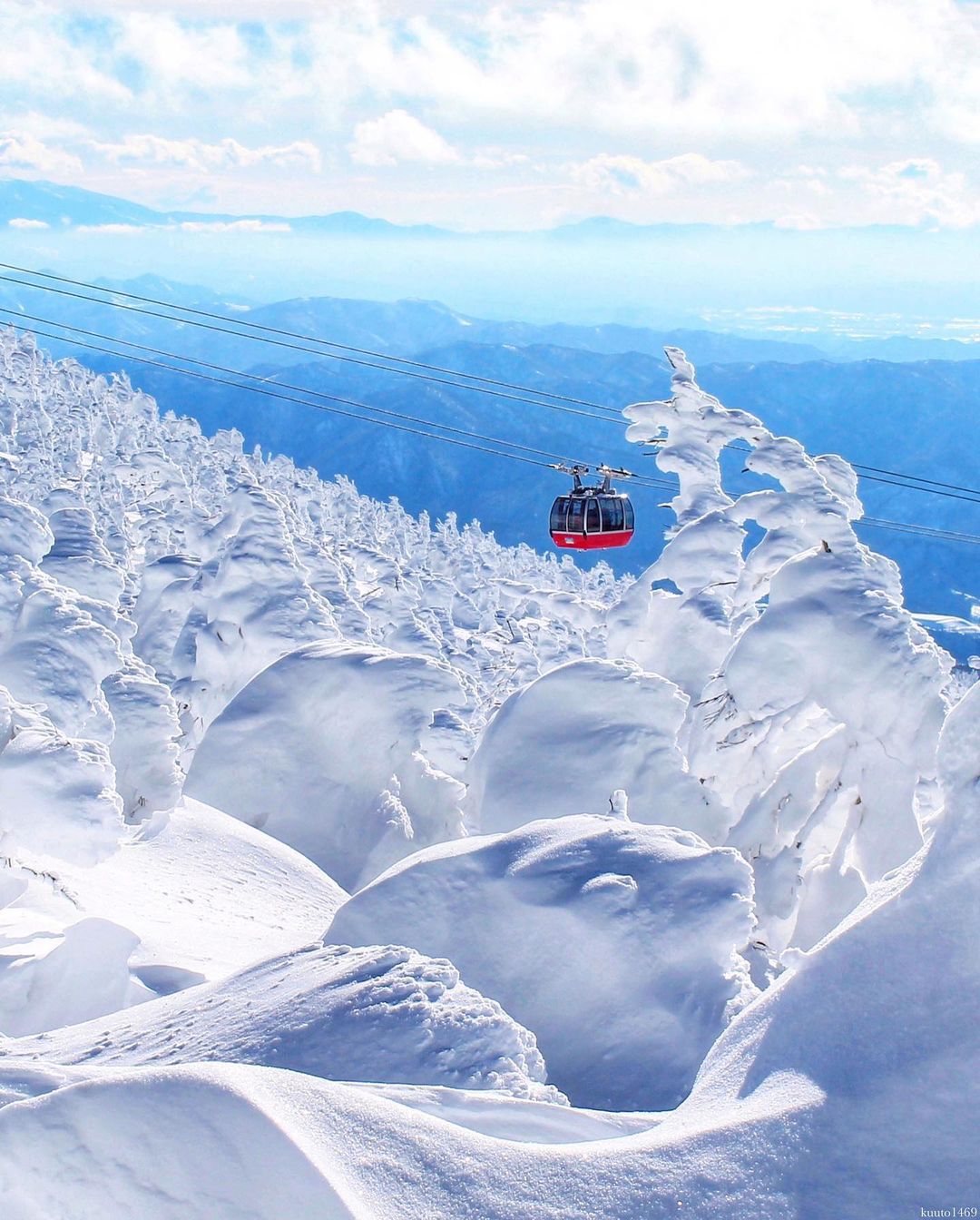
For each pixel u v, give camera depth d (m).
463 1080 7.16
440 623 67.56
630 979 10.81
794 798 21.20
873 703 20.78
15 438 111.25
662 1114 5.92
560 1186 4.62
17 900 18.66
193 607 46.62
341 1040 7.61
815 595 21.59
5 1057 9.88
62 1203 4.76
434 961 8.50
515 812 21.92
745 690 21.55
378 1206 4.43
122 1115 4.85
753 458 26.80
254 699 29.44
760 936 19.00
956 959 4.99
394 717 28.48
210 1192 4.55
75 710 20.75
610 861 11.93
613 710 22.88
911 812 20.67
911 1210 4.29
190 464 127.88
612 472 34.78
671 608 31.91
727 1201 4.48
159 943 17.58
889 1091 4.73
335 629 40.72
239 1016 8.71
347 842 27.47
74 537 33.94
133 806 26.14
